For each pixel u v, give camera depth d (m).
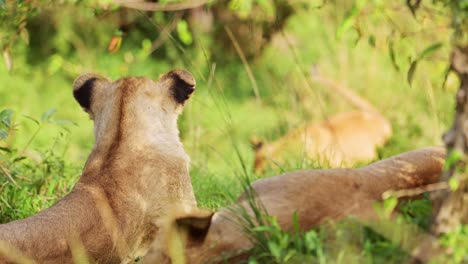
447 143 7.14
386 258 7.29
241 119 20.14
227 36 22.02
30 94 21.03
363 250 7.31
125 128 9.60
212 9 21.14
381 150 14.78
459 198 7.08
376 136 18.20
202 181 12.06
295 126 16.94
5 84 21.06
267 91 22.12
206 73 20.00
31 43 22.08
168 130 9.88
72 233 8.47
